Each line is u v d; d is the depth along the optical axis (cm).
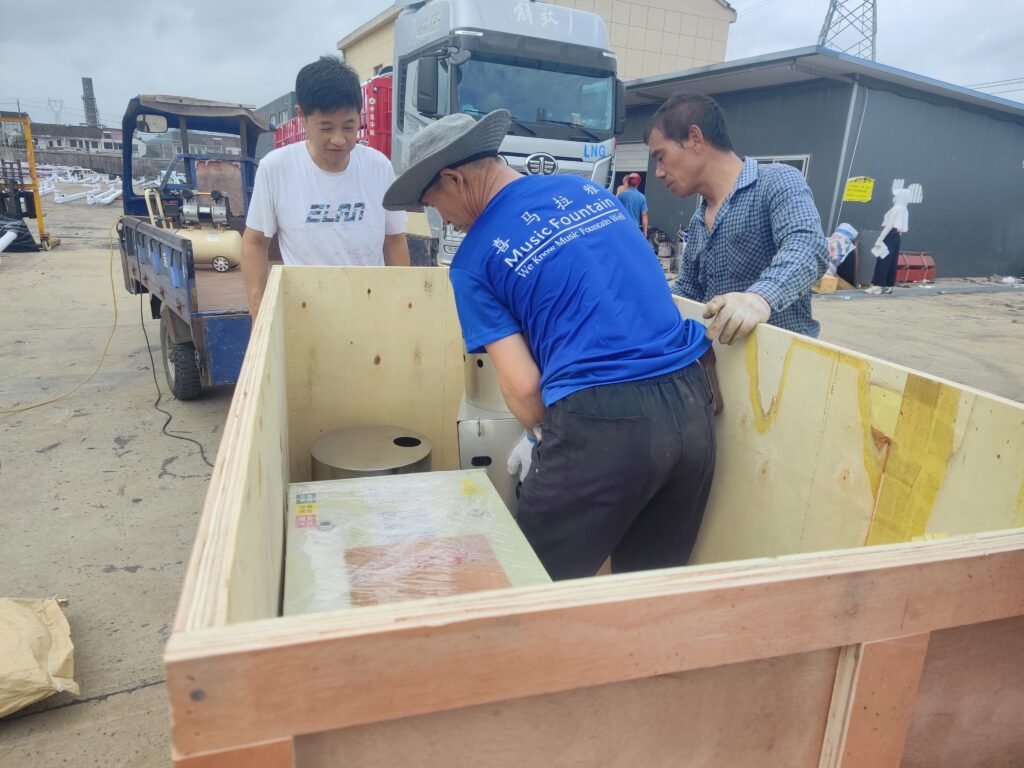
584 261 145
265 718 59
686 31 1884
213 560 68
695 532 171
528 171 647
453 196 153
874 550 81
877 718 85
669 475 153
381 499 154
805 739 87
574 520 148
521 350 153
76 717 198
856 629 79
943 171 1249
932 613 82
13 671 193
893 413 133
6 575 264
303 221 271
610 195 161
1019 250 1484
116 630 235
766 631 75
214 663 56
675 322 160
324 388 245
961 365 644
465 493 158
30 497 327
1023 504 108
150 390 486
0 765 180
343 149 262
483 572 127
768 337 168
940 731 94
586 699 74
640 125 1367
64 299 814
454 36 612
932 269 1250
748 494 178
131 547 287
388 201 157
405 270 244
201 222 590
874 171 1138
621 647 70
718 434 189
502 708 70
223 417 437
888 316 898
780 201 200
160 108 647
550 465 147
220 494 79
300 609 113
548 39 641
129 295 852
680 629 72
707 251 230
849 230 1071
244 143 700
